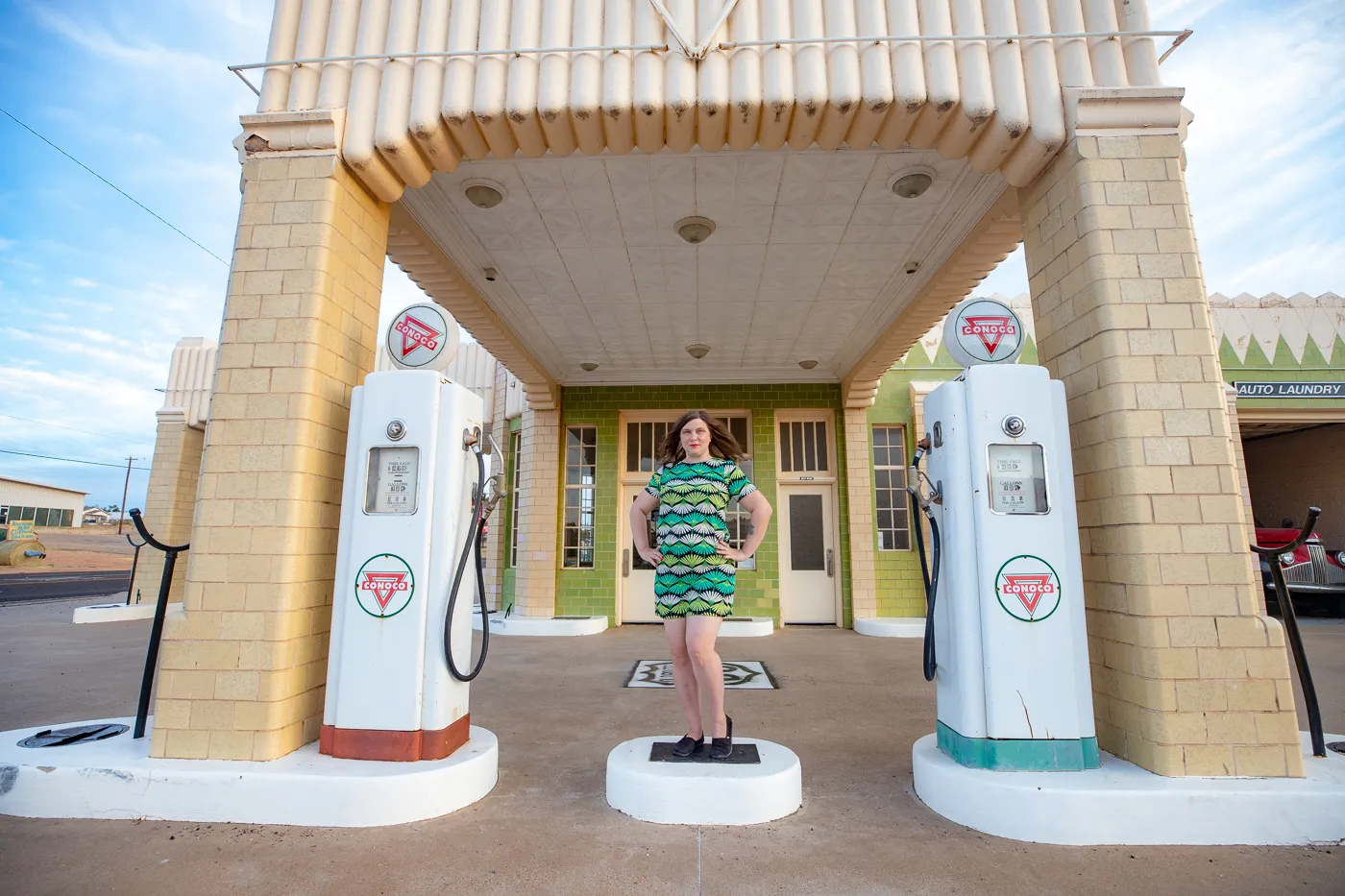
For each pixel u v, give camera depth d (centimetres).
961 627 287
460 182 476
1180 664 279
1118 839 251
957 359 331
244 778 272
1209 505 292
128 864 233
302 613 315
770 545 947
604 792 302
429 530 306
